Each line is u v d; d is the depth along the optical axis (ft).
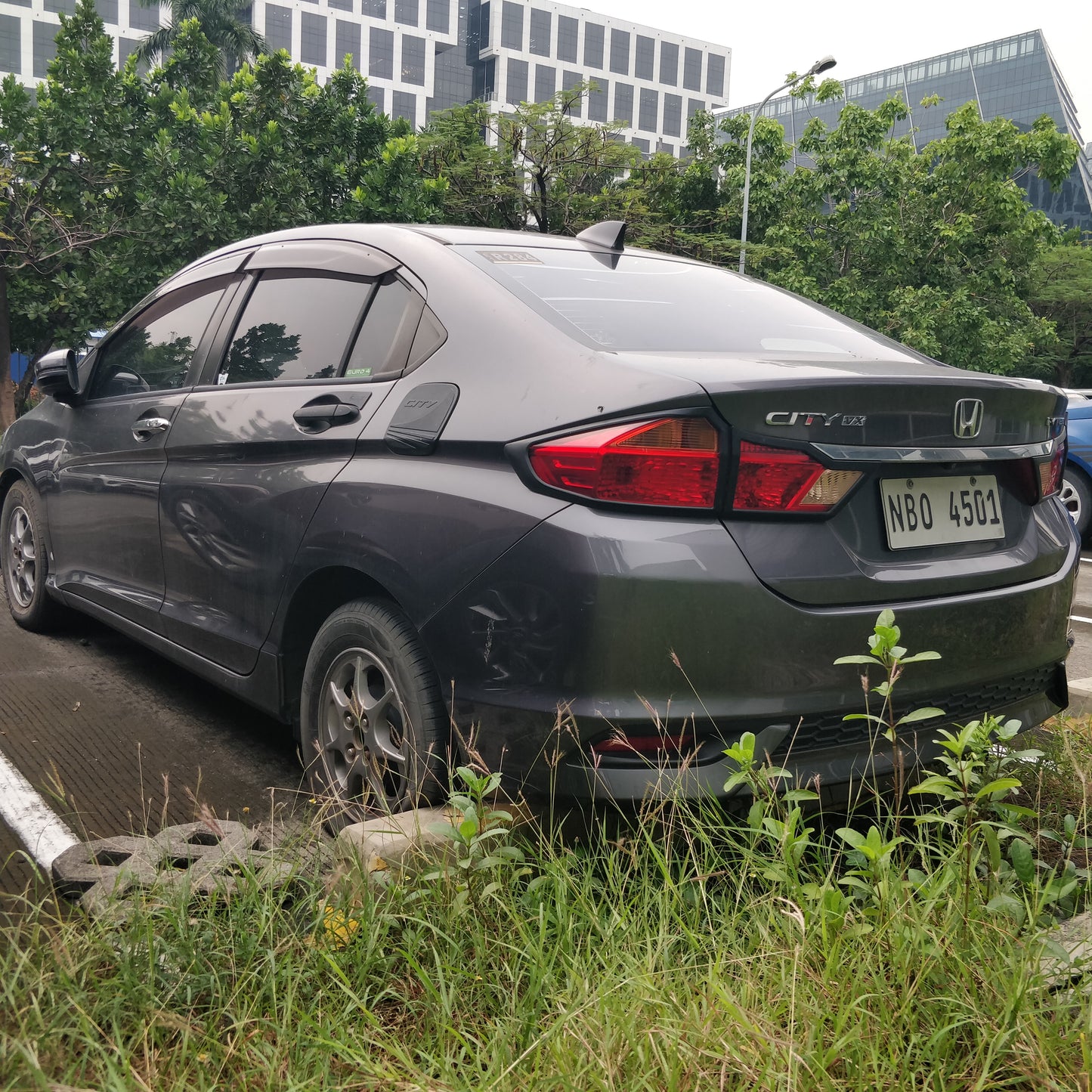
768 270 89.86
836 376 6.76
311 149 74.13
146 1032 5.09
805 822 7.57
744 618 6.41
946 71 328.29
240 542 9.27
